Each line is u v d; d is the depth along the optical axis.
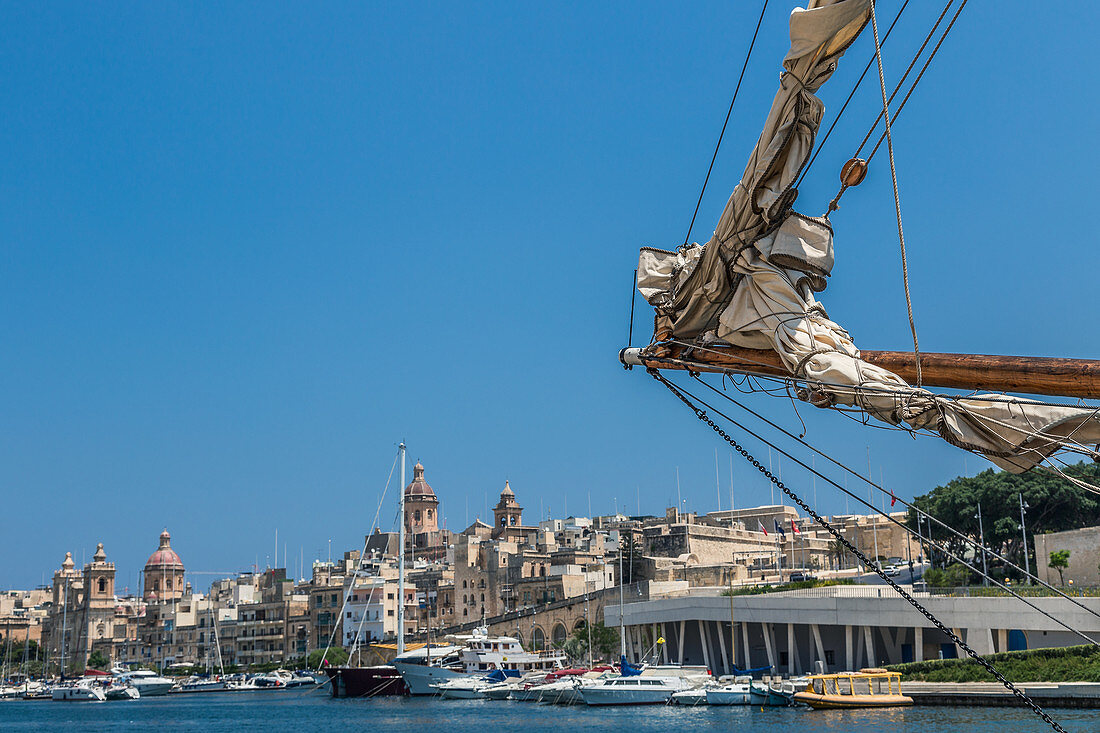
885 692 83.00
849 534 192.25
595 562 199.12
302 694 169.00
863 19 13.67
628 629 138.62
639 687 104.12
